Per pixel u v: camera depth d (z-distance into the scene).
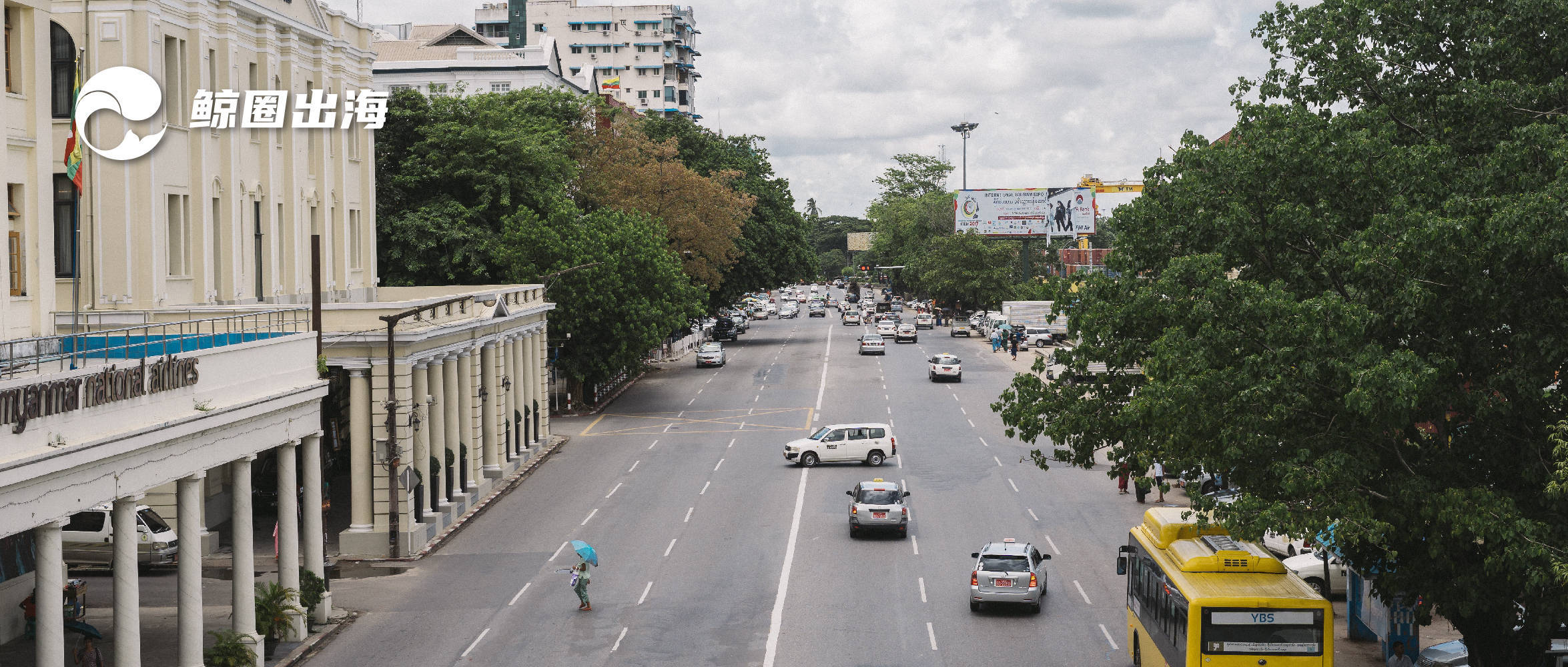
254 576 30.56
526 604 32.72
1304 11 28.42
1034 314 111.12
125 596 22.42
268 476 45.03
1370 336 22.00
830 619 31.09
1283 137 24.67
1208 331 22.66
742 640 29.28
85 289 38.59
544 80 117.12
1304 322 21.22
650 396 79.00
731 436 62.78
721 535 40.75
